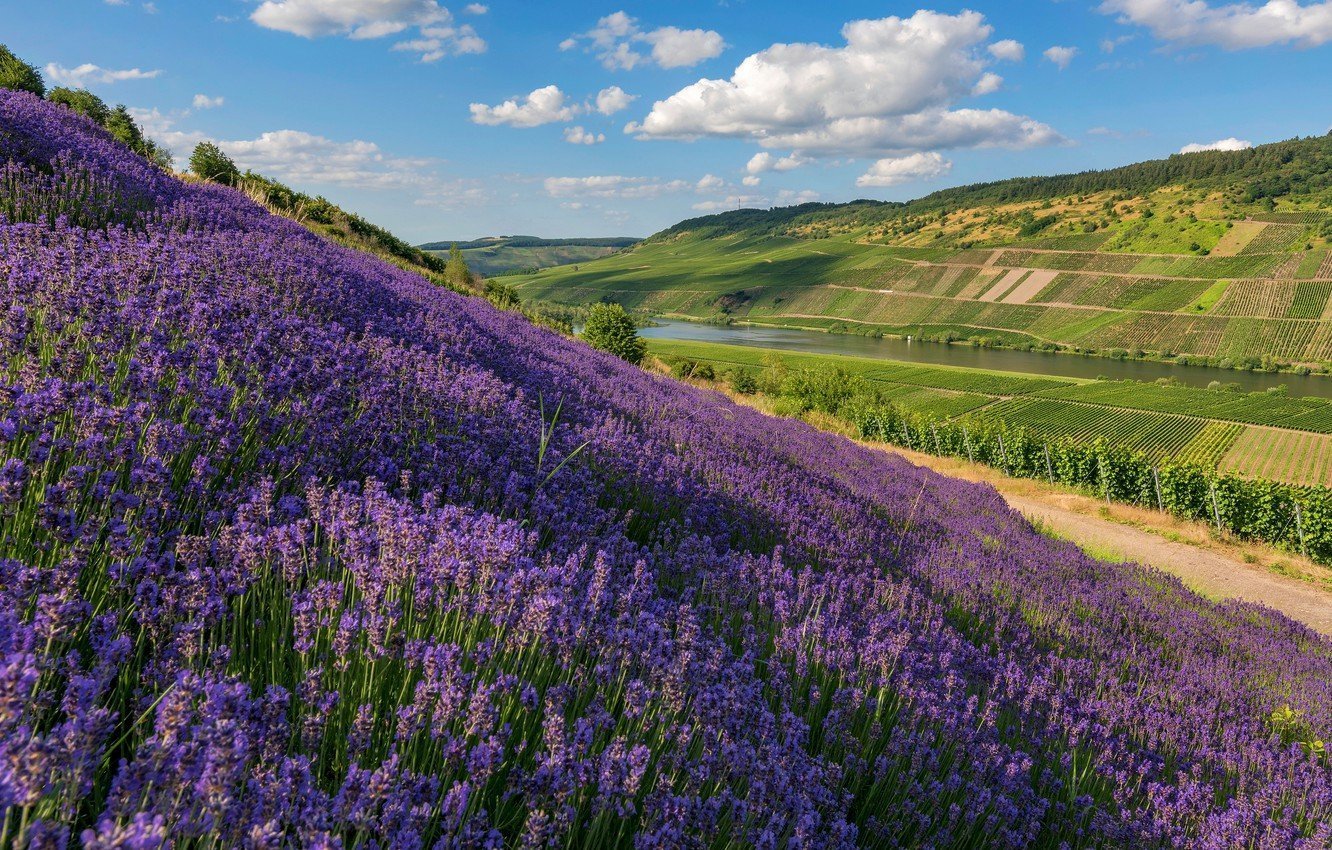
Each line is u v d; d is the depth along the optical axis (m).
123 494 2.65
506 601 3.08
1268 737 7.24
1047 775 4.72
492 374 8.35
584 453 7.01
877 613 5.90
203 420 3.60
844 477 14.02
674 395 17.12
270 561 2.86
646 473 7.09
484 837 2.07
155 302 4.96
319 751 2.24
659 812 2.42
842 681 4.40
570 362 14.99
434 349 8.70
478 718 2.27
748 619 4.91
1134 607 10.59
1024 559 11.66
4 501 2.27
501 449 5.90
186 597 2.34
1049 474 29.92
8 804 1.24
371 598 2.63
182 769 1.54
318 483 3.75
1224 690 8.03
